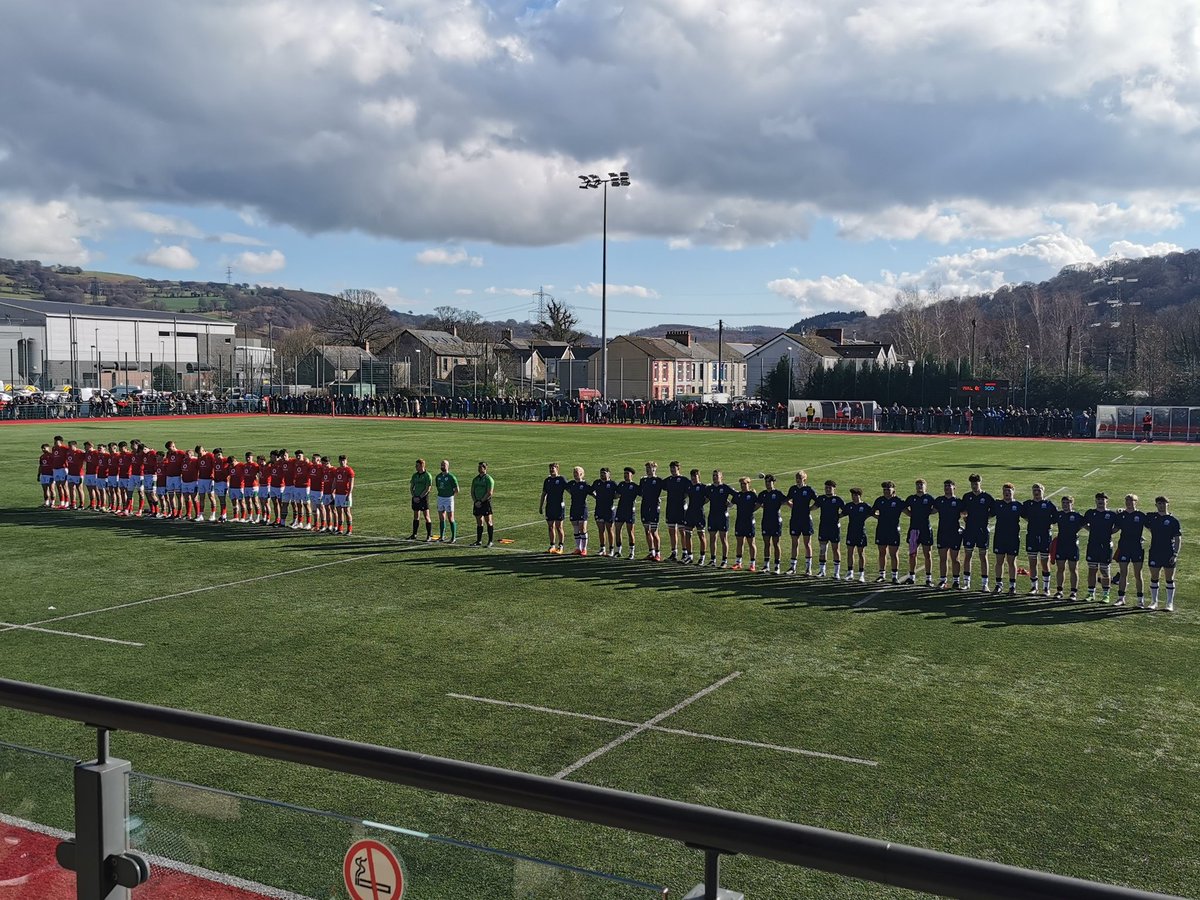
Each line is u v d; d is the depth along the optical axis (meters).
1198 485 36.38
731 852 2.48
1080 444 57.47
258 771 9.92
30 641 15.04
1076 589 19.50
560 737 11.15
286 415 82.75
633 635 15.74
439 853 3.25
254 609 17.27
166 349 122.00
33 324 107.00
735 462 43.50
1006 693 13.02
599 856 8.20
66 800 3.88
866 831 8.89
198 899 3.58
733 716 11.92
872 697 12.75
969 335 133.25
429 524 24.62
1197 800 9.62
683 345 127.56
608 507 22.73
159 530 26.11
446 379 122.75
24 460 42.88
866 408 70.00
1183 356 88.06
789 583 20.06
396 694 12.63
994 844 8.67
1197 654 15.09
